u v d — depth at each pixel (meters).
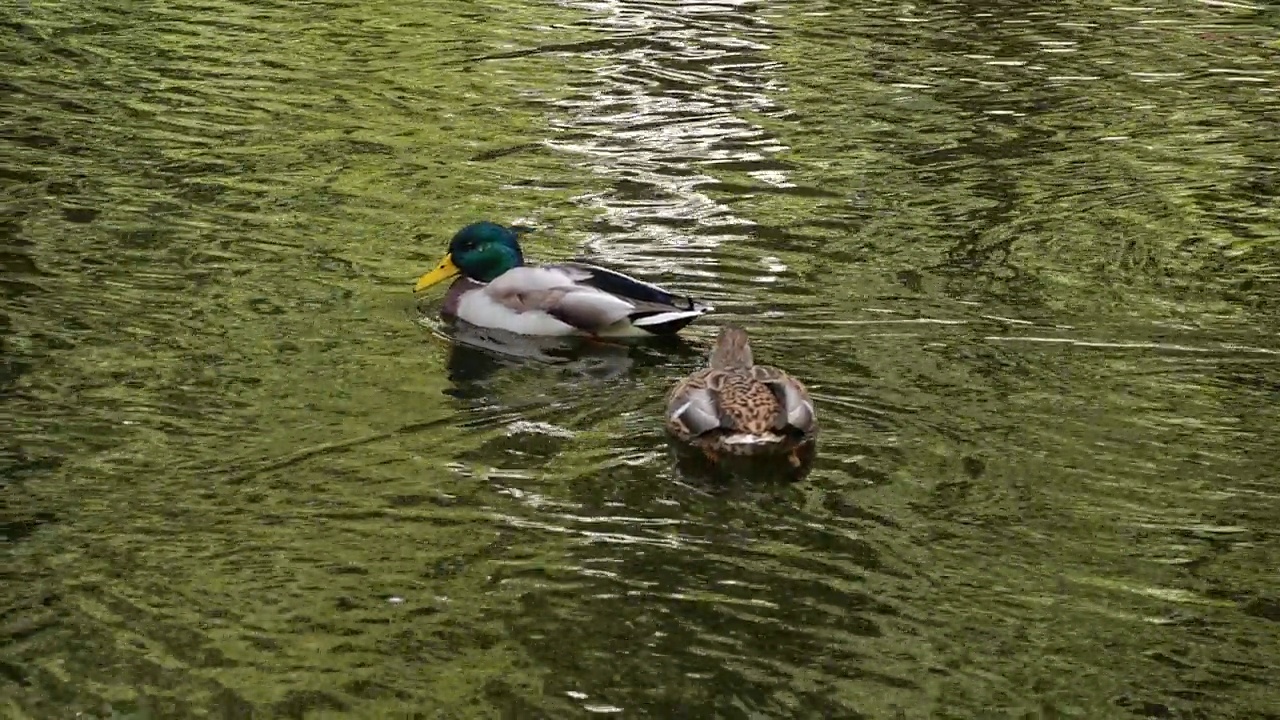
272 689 3.55
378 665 3.60
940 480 4.02
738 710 3.52
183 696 3.54
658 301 4.55
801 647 3.63
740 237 5.08
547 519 3.91
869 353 4.48
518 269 4.63
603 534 3.88
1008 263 4.96
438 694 3.54
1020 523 3.91
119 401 4.25
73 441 4.11
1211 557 3.84
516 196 5.30
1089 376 4.39
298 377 4.36
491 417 4.23
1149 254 5.03
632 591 3.74
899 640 3.65
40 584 3.74
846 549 3.84
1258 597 3.75
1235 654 3.63
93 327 4.53
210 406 4.24
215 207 5.18
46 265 4.81
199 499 3.95
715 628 3.67
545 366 4.46
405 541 3.86
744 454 4.09
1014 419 4.22
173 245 4.95
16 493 3.96
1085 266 4.95
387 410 4.25
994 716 3.51
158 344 4.48
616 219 5.17
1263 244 5.11
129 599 3.72
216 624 3.67
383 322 4.62
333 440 4.14
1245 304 4.76
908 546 3.85
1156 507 3.96
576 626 3.67
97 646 3.62
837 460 4.07
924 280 4.85
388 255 4.95
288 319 4.61
